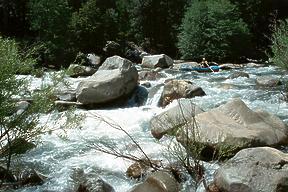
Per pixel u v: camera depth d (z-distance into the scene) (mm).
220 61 25578
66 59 22656
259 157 5445
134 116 10461
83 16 24438
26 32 26516
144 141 8070
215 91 12414
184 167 6039
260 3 31016
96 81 11547
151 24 30750
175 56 29078
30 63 5699
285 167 5309
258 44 30625
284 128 7594
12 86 5332
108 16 25656
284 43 12148
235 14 26844
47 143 8047
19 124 5512
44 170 6785
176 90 11500
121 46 26016
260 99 11344
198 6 25938
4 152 5820
